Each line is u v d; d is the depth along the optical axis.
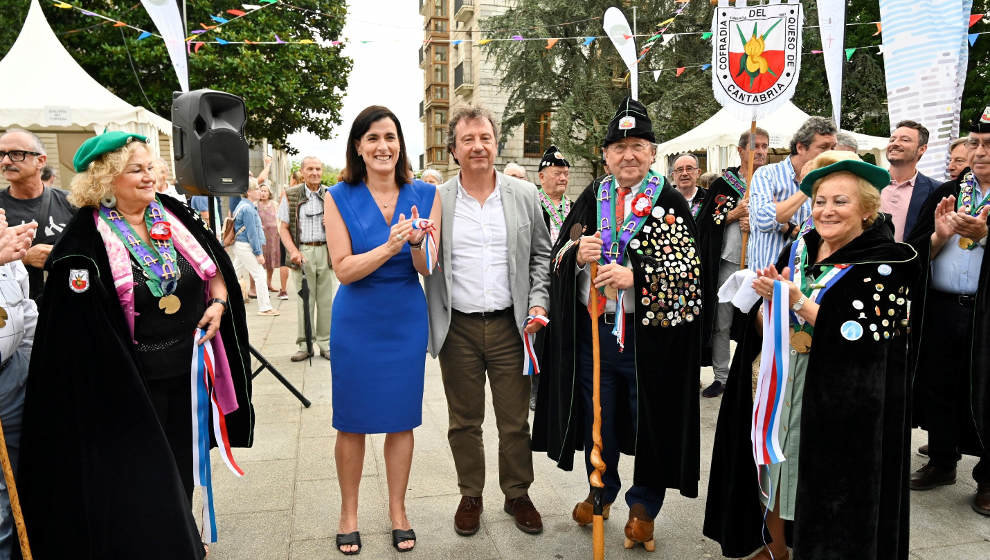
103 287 2.08
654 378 2.55
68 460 2.04
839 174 2.04
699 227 4.66
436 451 3.79
